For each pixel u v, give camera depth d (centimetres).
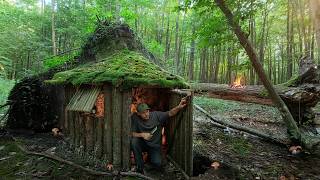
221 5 552
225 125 774
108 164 499
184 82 513
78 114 571
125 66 533
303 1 1227
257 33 2127
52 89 734
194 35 649
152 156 504
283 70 2302
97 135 529
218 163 527
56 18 2139
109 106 505
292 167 546
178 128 506
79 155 549
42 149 584
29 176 462
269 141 695
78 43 1922
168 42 2488
